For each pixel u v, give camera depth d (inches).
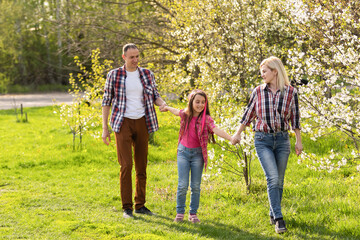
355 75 183.0
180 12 352.2
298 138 165.5
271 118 158.7
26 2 1359.5
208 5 306.2
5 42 1333.7
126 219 177.0
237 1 277.3
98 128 528.4
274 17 296.7
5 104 1005.2
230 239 150.3
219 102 253.3
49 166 345.4
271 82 162.2
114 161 350.9
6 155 394.3
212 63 258.2
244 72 251.0
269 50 274.7
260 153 161.9
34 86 1378.0
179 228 163.6
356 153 201.3
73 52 555.8
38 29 1341.0
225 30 277.3
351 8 220.2
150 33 522.3
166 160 346.3
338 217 173.0
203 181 248.1
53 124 629.0
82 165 344.8
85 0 573.3
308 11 221.9
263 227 165.5
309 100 200.1
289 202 195.6
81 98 406.6
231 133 217.9
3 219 178.1
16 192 239.9
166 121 369.1
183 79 302.8
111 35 546.9
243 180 247.4
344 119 194.4
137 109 184.4
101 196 228.2
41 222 172.6
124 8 551.2
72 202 213.3
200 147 170.7
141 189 189.6
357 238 149.3
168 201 213.3
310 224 164.4
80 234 156.2
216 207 198.5
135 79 185.0
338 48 195.8
